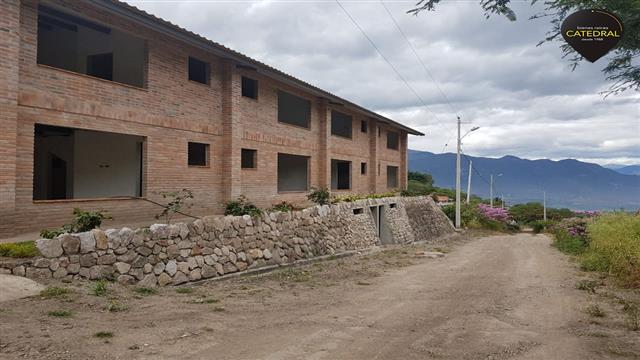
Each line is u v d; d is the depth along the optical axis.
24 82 10.30
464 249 22.66
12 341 5.11
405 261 16.25
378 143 31.17
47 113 10.78
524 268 14.25
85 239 8.17
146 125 13.43
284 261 13.48
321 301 8.52
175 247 9.91
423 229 30.41
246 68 17.03
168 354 5.10
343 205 19.47
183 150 14.74
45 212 10.84
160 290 8.77
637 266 10.87
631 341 5.98
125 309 6.89
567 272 13.22
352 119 27.53
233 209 13.03
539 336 6.19
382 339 5.95
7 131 9.77
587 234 20.28
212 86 15.98
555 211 70.75
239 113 16.92
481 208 50.38
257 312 7.42
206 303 7.92
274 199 19.58
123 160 14.41
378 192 31.03
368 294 9.36
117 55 14.55
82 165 14.98
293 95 21.59
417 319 7.09
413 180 60.88
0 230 9.62
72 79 11.37
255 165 18.48
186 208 14.82
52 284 7.41
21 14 10.23
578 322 7.01
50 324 5.77
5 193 9.71
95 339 5.40
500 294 9.39
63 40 14.90
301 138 21.84
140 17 11.78
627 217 17.31
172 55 14.29
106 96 12.23
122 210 12.82
